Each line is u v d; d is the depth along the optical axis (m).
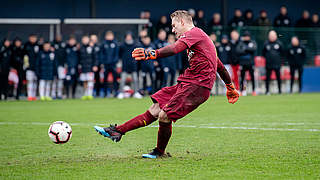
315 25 69.62
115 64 57.06
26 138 22.73
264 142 21.20
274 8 79.56
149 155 17.45
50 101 52.03
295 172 14.84
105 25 62.25
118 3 75.38
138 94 57.41
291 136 23.20
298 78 67.56
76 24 61.88
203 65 16.73
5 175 14.62
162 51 15.93
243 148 19.56
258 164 16.09
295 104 44.97
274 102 47.62
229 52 59.72
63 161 16.83
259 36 65.19
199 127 27.03
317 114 35.12
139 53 15.66
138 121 17.23
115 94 58.19
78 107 42.44
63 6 74.12
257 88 65.38
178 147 19.89
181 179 13.91
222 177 14.15
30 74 54.97
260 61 65.12
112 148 19.75
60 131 17.70
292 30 66.94
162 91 17.47
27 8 72.94
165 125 17.16
